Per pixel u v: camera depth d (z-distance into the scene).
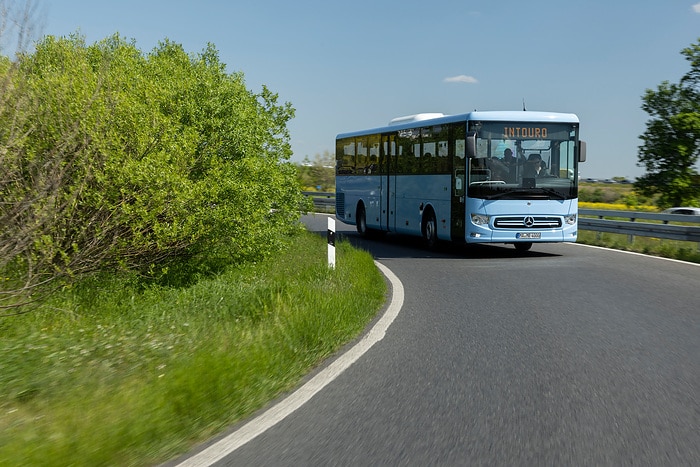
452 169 20.12
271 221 15.88
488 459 4.95
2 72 7.95
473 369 7.61
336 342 8.73
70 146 10.21
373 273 14.76
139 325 8.84
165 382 6.09
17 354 6.89
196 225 13.25
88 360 7.02
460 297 12.70
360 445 5.23
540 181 19.42
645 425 5.72
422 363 7.89
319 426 5.68
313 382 7.09
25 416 5.49
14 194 8.95
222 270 15.09
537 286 13.98
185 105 14.07
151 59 15.08
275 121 16.78
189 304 10.77
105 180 11.09
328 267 14.20
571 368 7.64
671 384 6.98
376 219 25.47
